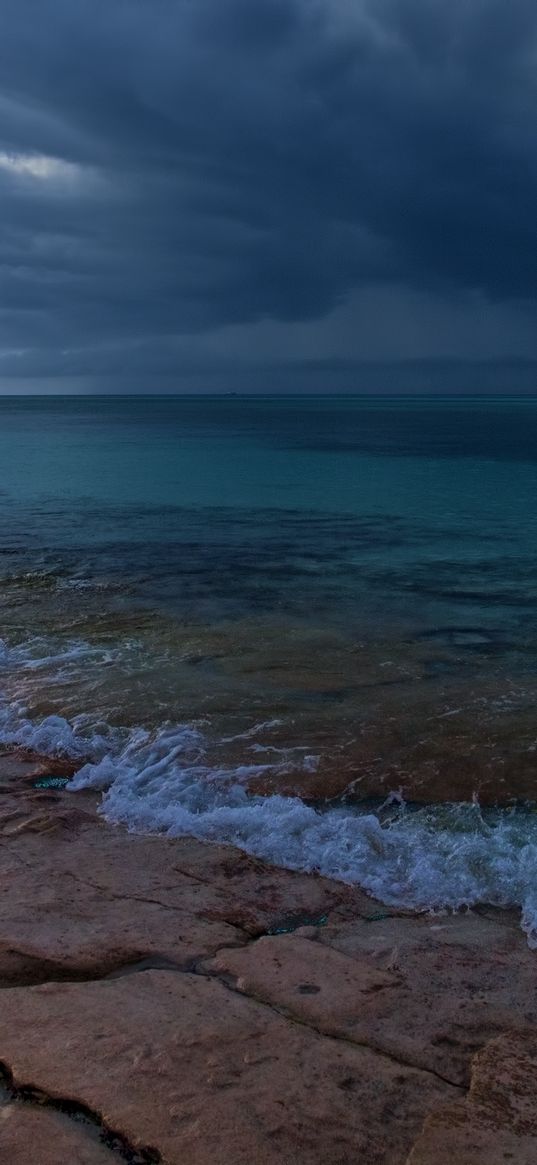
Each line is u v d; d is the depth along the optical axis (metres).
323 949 3.49
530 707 6.61
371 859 4.42
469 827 4.77
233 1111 2.47
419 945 3.59
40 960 3.36
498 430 61.66
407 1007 3.09
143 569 12.09
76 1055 2.71
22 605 9.80
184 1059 2.70
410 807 5.04
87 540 14.69
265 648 8.16
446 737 6.02
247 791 5.24
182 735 6.06
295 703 6.69
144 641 8.38
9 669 7.52
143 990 3.12
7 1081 2.60
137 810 4.93
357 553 13.65
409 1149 2.36
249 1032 2.88
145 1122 2.41
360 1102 2.54
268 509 19.31
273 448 40.50
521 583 11.32
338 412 121.19
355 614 9.54
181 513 18.47
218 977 3.27
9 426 66.50
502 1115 2.50
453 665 7.68
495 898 4.06
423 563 12.77
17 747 5.99
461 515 18.47
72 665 7.63
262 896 4.03
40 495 21.59
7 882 4.07
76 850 4.46
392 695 6.88
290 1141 2.36
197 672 7.43
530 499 21.34
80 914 3.76
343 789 5.27
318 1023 2.96
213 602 10.07
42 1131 2.38
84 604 9.90
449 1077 2.70
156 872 4.24
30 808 5.00
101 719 6.39
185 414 107.31
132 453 36.91
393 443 44.62
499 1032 2.96
